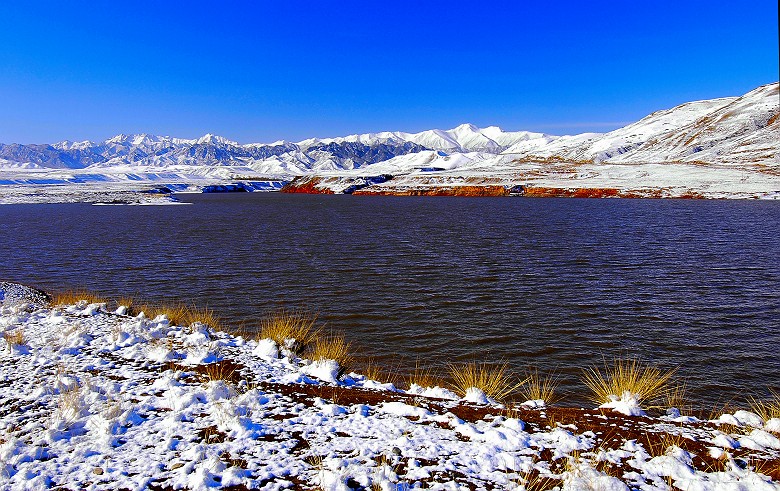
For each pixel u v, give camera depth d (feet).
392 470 17.46
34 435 19.86
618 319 54.60
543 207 265.13
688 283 72.64
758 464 18.24
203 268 88.17
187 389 25.63
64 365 29.99
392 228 162.50
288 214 242.37
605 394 31.01
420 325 52.75
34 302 57.72
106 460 17.84
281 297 65.82
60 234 147.13
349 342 46.85
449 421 22.82
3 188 603.67
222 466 17.20
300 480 16.71
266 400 25.02
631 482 16.88
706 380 37.63
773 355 43.16
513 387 35.73
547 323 53.16
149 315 48.98
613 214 206.90
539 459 18.76
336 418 22.76
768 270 81.92
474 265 89.40
